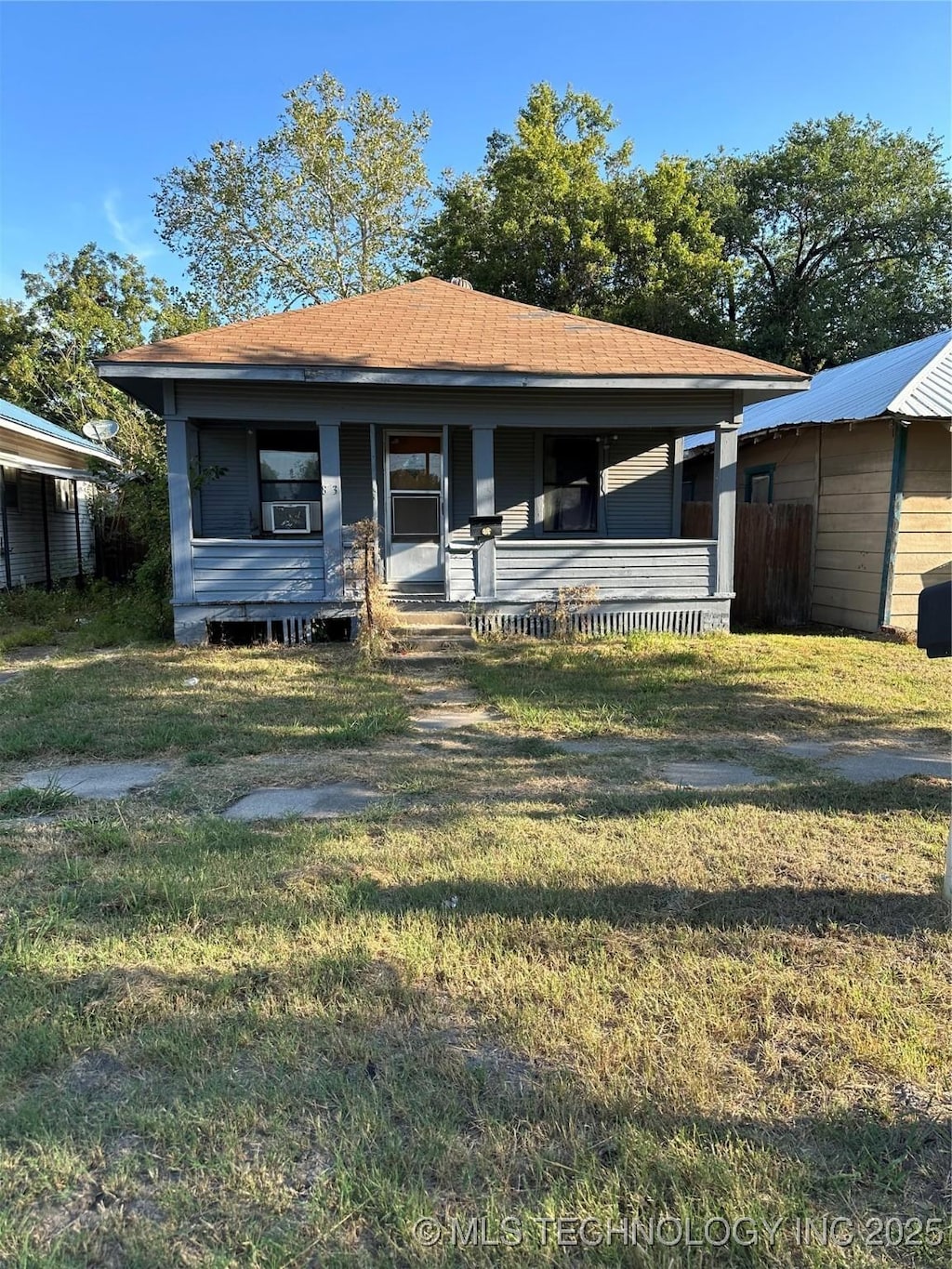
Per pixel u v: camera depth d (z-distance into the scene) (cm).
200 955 283
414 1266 165
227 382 929
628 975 271
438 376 917
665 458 1233
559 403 988
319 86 2541
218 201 2633
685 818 421
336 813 442
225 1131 201
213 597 959
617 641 961
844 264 2909
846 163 2794
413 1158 192
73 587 1688
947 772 514
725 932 300
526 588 998
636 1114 208
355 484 1148
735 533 1198
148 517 1152
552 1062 229
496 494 1202
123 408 2059
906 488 1034
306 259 2738
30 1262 165
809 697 716
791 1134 202
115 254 3291
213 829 407
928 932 301
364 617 902
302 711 656
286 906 318
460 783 491
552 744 577
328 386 947
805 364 2916
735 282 2914
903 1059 229
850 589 1122
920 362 1116
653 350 1027
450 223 2561
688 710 667
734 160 2998
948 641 278
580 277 2475
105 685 747
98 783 493
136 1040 236
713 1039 238
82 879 346
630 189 2552
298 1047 233
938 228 2778
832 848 382
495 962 280
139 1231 174
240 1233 173
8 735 572
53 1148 196
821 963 280
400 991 261
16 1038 236
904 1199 183
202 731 589
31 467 1518
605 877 348
